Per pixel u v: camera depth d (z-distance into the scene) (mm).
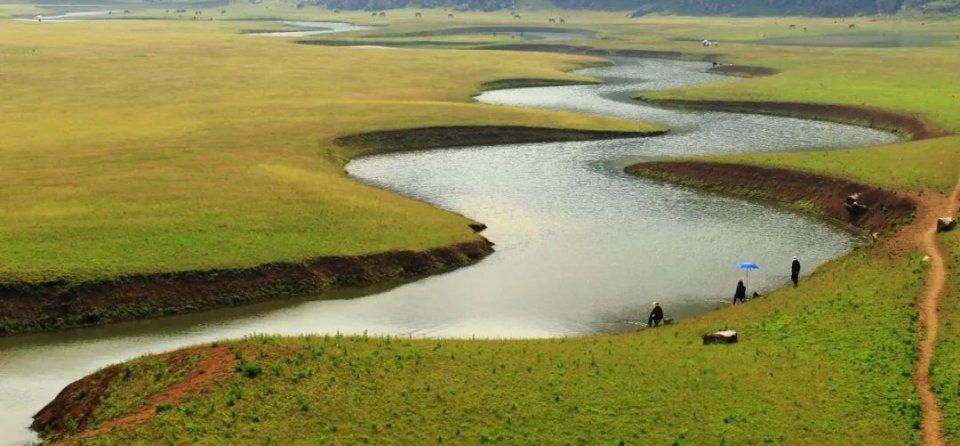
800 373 46375
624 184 99375
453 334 58250
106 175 89938
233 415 41344
